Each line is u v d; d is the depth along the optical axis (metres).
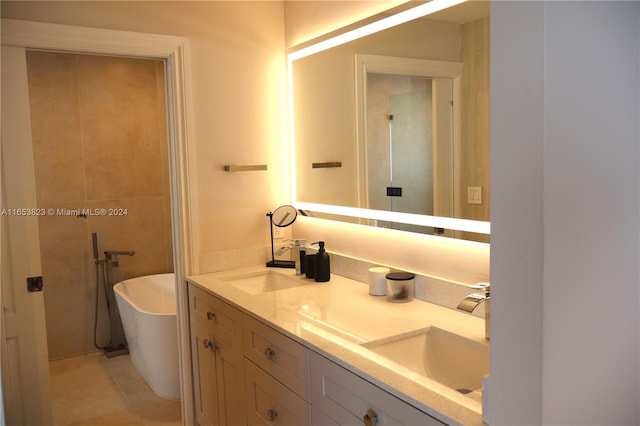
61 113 4.28
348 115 2.79
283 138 3.32
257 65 3.19
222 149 3.11
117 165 4.52
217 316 2.71
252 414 2.45
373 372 1.66
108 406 3.61
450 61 2.20
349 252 2.92
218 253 3.12
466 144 2.15
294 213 3.18
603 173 1.27
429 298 2.38
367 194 2.71
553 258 1.20
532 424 1.23
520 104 1.20
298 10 3.13
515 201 1.23
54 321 4.38
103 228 4.51
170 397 3.70
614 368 1.34
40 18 2.61
